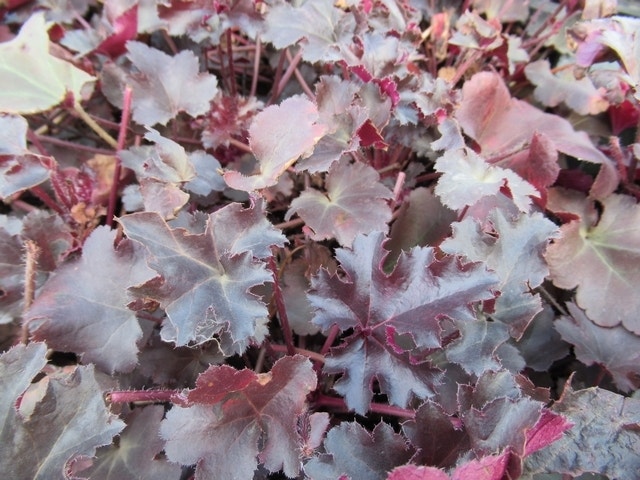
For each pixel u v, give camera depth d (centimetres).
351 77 29
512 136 29
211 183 25
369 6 30
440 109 27
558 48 36
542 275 21
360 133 25
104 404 18
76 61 30
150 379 23
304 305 25
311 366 18
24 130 24
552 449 18
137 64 28
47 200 26
